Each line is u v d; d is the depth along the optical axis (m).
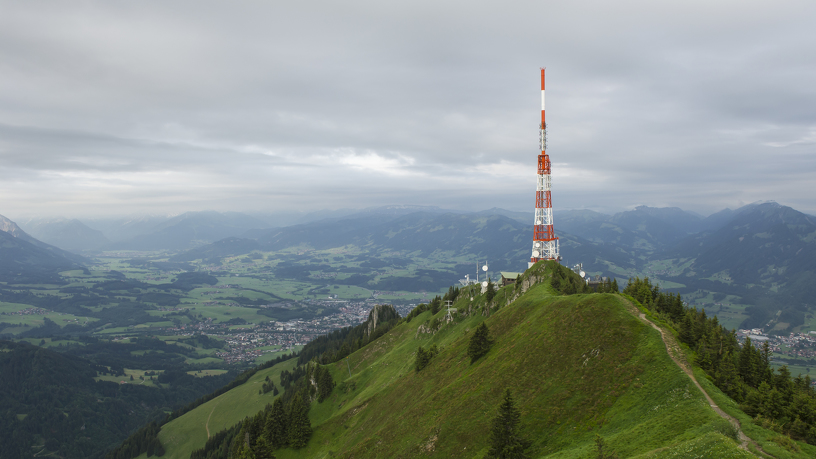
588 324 94.06
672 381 71.62
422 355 147.50
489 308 169.38
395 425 115.75
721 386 71.00
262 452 154.25
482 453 85.12
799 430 58.12
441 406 107.12
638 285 129.88
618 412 72.62
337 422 156.12
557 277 144.62
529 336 105.38
